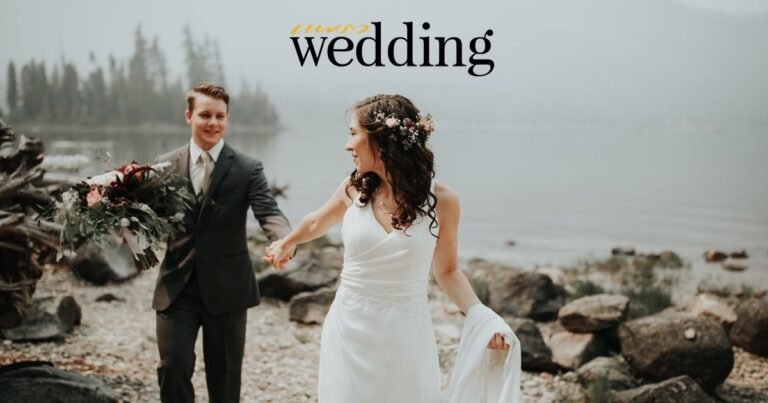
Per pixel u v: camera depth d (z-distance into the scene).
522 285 6.53
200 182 3.12
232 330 3.11
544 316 6.36
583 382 4.43
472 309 2.65
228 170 3.12
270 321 5.94
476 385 2.59
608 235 16.69
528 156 69.69
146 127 125.12
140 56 131.38
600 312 4.93
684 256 12.91
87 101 123.25
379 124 2.42
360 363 2.44
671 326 4.45
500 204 24.84
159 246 2.92
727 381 4.66
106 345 4.81
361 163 2.51
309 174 38.38
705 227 18.55
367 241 2.45
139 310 5.97
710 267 11.53
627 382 4.32
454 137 156.25
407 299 2.47
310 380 4.44
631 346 4.52
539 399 4.22
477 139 138.88
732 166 50.66
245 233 3.18
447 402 2.58
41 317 4.84
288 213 20.64
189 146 3.19
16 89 115.94
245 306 3.13
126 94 127.19
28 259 3.91
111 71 130.75
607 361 4.52
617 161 59.81
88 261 6.77
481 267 10.75
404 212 2.41
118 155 50.75
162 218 2.86
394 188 2.43
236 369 3.15
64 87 120.19
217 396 3.15
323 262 8.16
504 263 11.85
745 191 30.12
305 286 6.70
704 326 4.42
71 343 4.79
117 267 6.98
